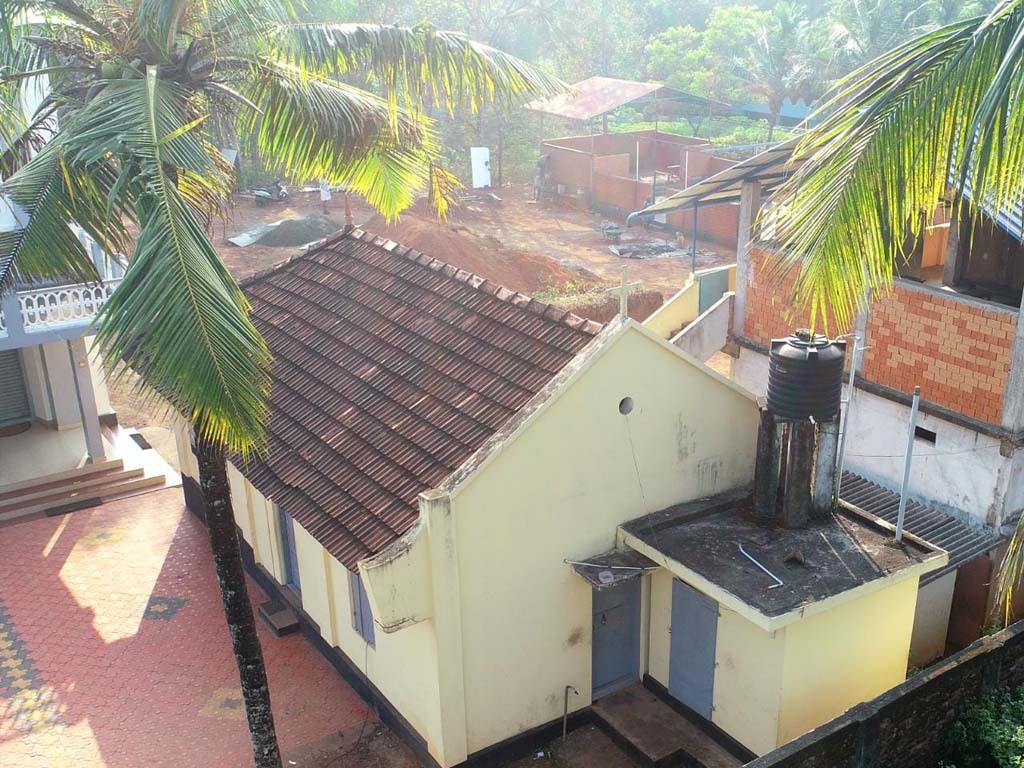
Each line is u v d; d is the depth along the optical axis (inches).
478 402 490.9
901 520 478.6
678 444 504.4
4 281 340.5
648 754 490.0
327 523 469.7
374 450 498.0
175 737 525.0
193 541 722.2
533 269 1269.7
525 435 447.8
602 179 1692.9
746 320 706.8
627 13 2613.2
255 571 665.0
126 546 714.2
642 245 1497.3
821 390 473.7
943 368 569.6
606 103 1750.7
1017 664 471.5
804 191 297.0
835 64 1865.2
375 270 631.8
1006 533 555.8
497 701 483.8
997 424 545.3
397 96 436.5
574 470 470.6
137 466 808.3
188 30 388.2
